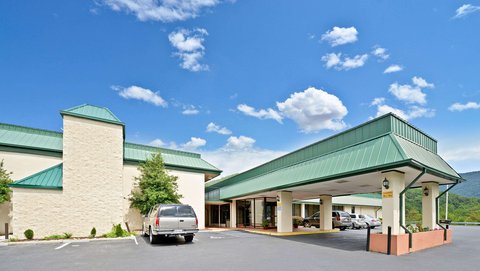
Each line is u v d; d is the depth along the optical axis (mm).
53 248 13719
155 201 22406
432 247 13883
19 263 10242
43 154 20938
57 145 21828
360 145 14344
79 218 18391
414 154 12695
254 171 27078
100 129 19938
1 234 18719
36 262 10375
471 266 9484
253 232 22984
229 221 31453
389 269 9055
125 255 11648
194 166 27328
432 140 16688
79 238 17766
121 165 20375
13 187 16969
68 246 14383
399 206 12477
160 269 9094
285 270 8891
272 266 9461
